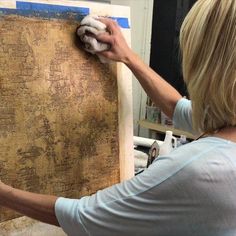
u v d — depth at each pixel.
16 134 1.00
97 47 1.13
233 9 0.71
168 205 0.74
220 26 0.72
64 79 1.10
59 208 0.84
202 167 0.72
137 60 1.27
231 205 0.72
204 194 0.72
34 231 1.08
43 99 1.05
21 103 1.00
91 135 1.18
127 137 1.29
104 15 1.20
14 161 1.00
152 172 0.77
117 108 1.25
